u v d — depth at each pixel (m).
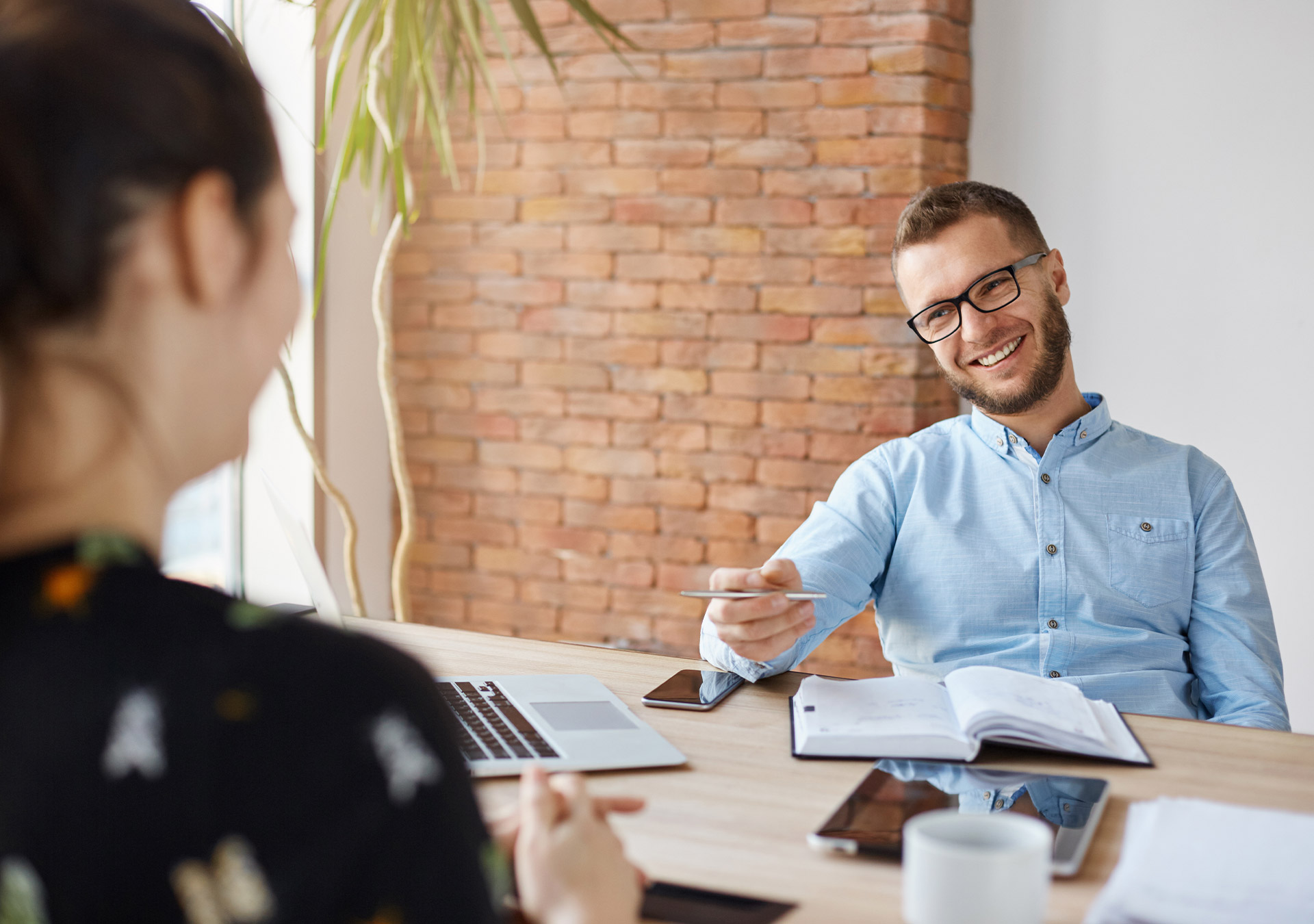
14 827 0.39
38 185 0.40
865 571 1.62
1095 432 1.63
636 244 2.96
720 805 0.91
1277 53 2.49
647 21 2.88
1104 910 0.68
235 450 0.50
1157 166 2.60
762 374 2.88
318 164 2.91
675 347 2.95
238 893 0.38
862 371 2.79
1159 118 2.59
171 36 0.44
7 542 0.43
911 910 0.65
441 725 0.43
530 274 3.07
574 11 2.93
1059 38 2.65
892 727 1.04
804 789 0.94
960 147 2.74
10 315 0.41
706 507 2.97
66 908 0.39
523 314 3.10
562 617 3.13
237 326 0.47
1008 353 1.61
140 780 0.38
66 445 0.43
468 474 3.19
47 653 0.40
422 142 3.11
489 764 0.97
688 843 0.83
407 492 2.72
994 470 1.65
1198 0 2.54
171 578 0.44
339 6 2.90
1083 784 0.93
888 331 2.76
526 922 0.62
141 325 0.43
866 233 2.75
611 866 0.62
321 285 2.47
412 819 0.40
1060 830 0.83
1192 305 2.60
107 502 0.44
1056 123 2.67
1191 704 1.53
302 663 0.41
